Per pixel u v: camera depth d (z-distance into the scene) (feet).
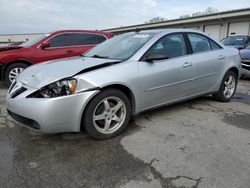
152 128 12.39
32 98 9.95
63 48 23.91
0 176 8.38
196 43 15.05
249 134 11.80
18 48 22.90
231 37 43.32
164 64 12.89
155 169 8.85
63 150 10.19
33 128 10.11
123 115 11.63
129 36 14.55
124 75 11.29
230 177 8.38
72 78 10.12
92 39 25.61
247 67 26.08
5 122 13.16
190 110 15.24
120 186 7.95
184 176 8.44
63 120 9.95
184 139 11.19
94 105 10.56
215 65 15.62
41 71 11.31
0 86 23.40
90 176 8.46
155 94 12.69
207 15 70.38
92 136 10.88
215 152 10.04
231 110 15.43
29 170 8.77
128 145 10.62
